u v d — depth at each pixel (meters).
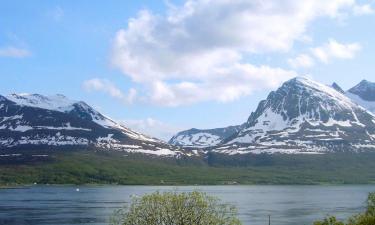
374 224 68.69
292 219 173.00
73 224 157.50
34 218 177.12
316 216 183.00
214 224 69.75
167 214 69.94
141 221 70.06
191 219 69.81
